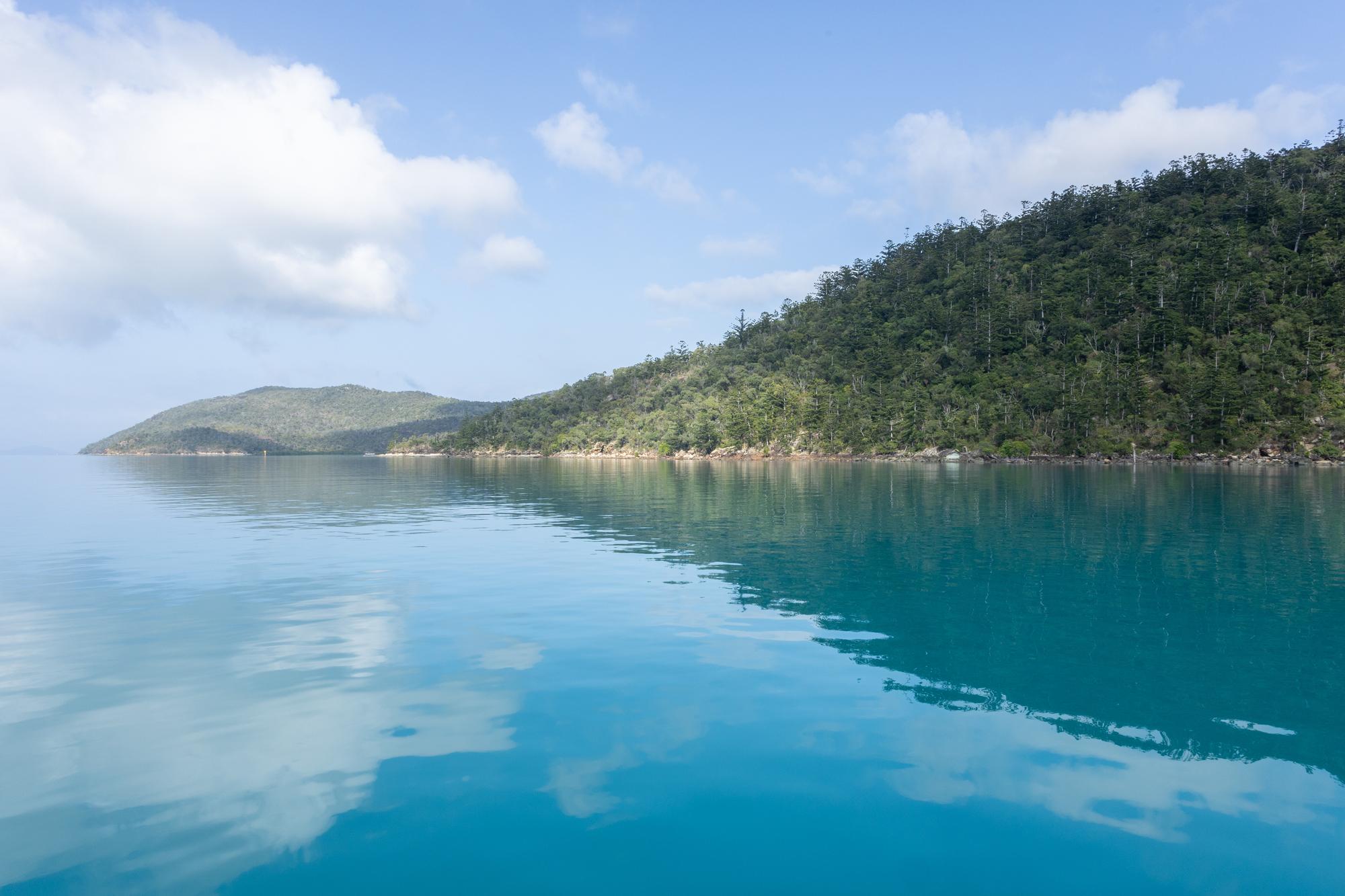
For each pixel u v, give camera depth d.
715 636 13.53
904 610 15.39
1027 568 20.45
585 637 13.44
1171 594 16.86
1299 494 48.69
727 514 36.41
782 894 6.01
